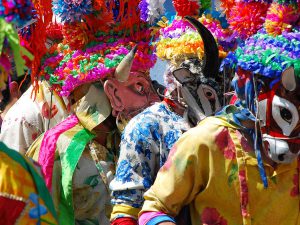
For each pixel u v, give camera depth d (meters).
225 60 5.96
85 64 7.71
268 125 5.72
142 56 7.72
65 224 7.45
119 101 7.67
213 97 6.91
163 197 5.88
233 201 5.75
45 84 8.93
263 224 5.75
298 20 5.86
